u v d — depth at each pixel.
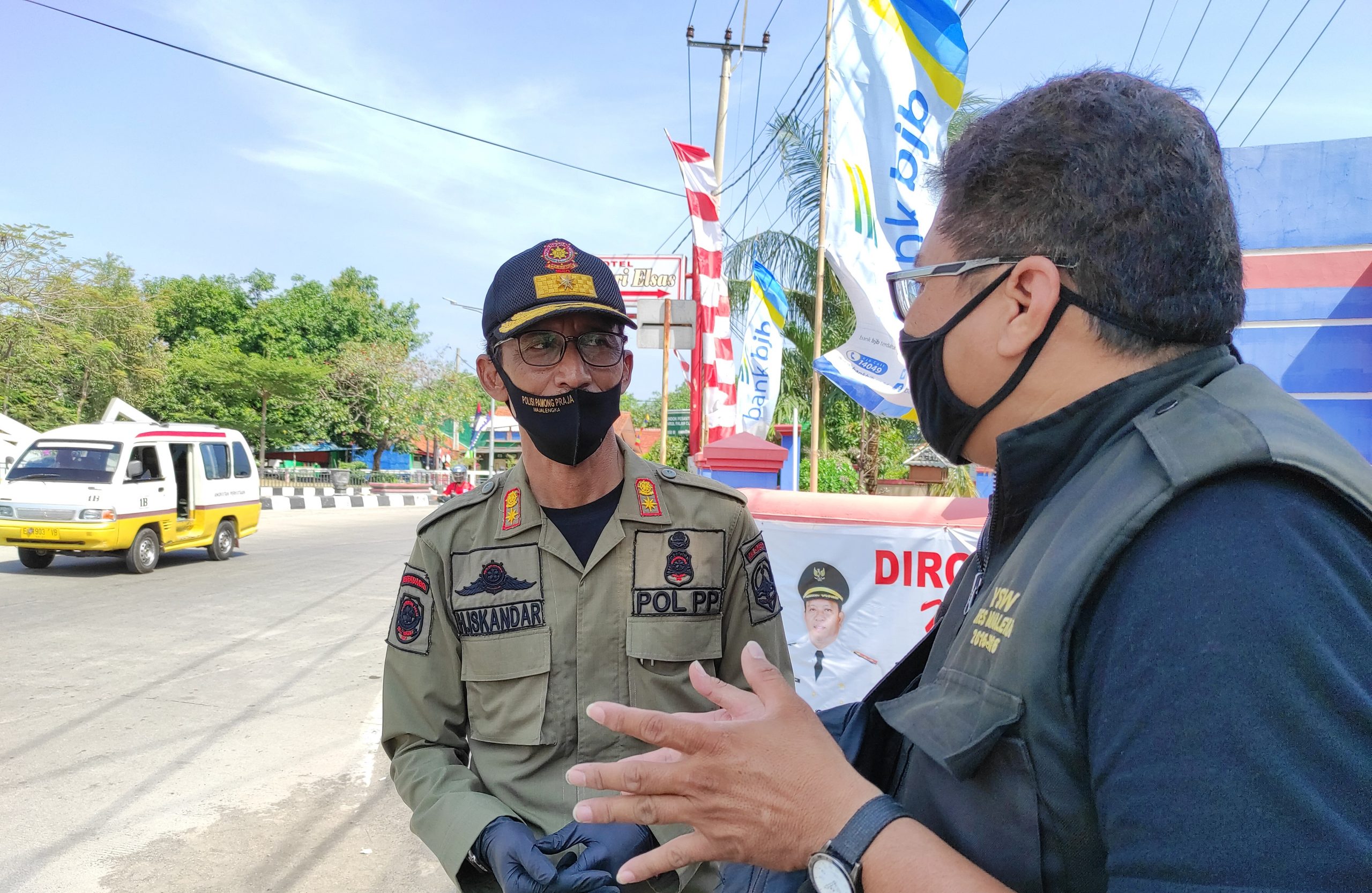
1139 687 0.61
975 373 0.87
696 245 9.56
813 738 0.77
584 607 1.59
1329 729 0.55
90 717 4.52
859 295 4.63
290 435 31.47
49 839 3.17
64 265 20.14
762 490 3.34
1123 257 0.76
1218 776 0.55
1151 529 0.65
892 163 4.62
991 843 0.72
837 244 4.66
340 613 7.42
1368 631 0.57
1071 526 0.72
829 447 12.94
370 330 35.62
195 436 10.61
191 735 4.30
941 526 3.14
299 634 6.59
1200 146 0.78
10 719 4.46
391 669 1.63
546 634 1.58
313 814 3.43
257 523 11.83
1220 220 0.78
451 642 1.63
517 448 43.00
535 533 1.63
